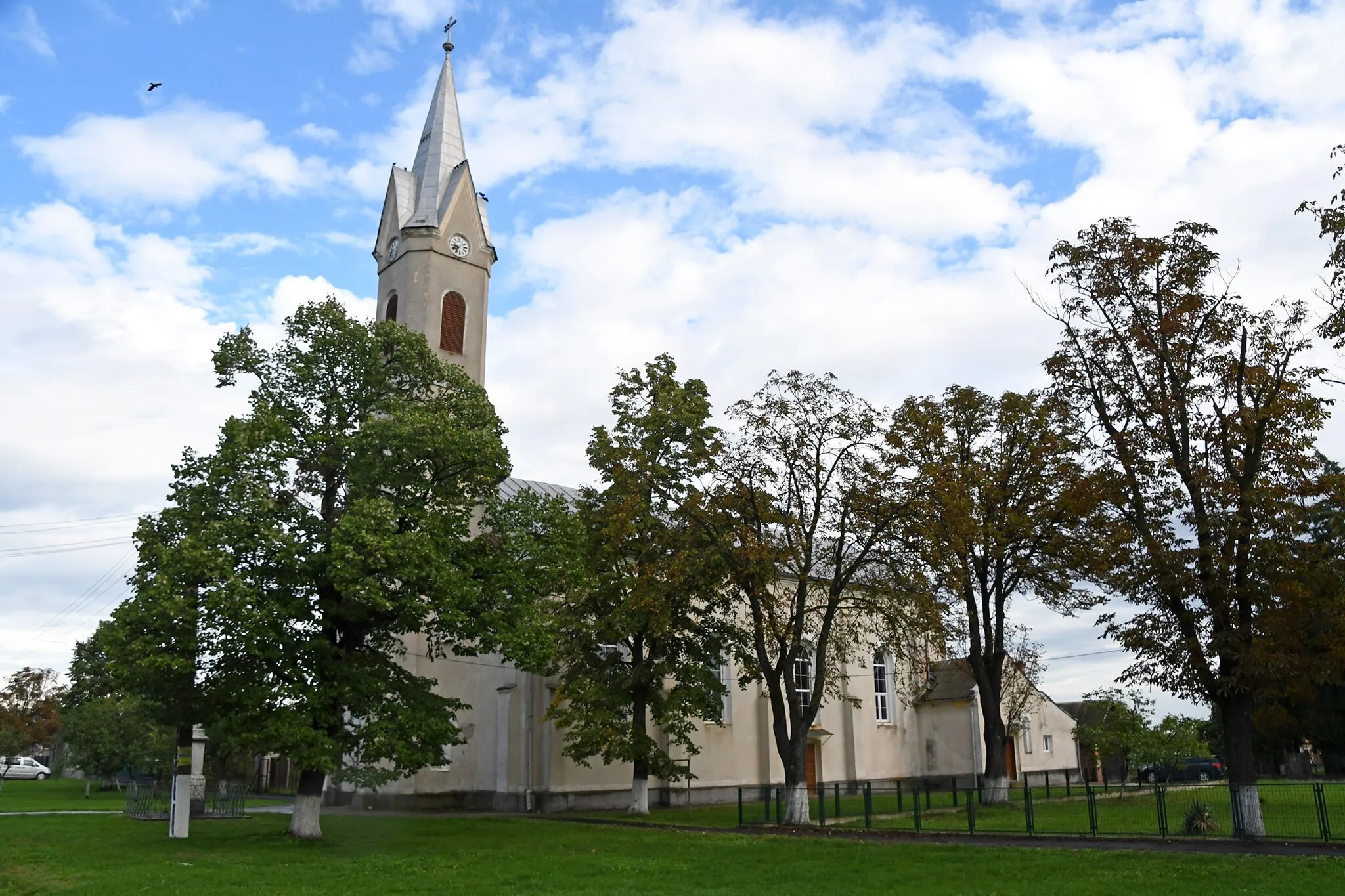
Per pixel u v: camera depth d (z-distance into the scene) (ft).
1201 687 91.40
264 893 60.80
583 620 122.62
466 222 163.22
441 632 96.48
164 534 87.61
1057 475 118.73
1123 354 98.17
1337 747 196.65
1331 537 88.17
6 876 68.13
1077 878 65.51
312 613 87.04
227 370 96.73
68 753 173.47
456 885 64.34
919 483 112.47
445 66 176.04
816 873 70.69
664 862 76.89
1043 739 196.24
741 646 130.31
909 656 127.95
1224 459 91.25
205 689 86.43
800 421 116.88
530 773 137.59
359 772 91.04
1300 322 91.40
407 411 93.66
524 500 99.25
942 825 103.91
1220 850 78.64
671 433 129.08
